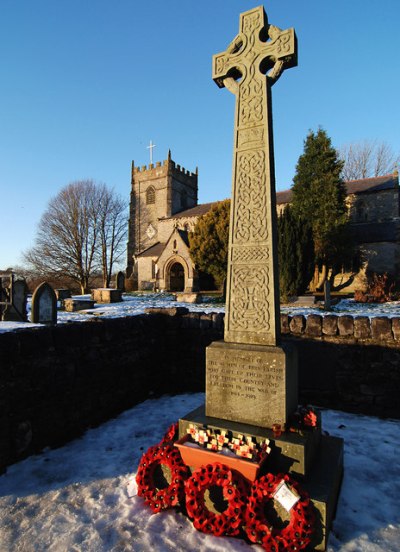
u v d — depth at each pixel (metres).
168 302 17.39
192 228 38.34
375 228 28.56
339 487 3.44
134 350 6.18
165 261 28.61
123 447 4.41
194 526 2.92
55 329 4.55
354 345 5.71
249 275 3.75
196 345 6.89
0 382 3.77
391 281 25.81
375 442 4.52
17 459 3.93
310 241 16.50
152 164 45.31
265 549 2.67
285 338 6.13
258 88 3.89
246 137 3.92
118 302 17.83
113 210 40.69
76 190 37.41
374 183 31.16
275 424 3.22
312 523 2.63
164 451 3.37
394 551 2.64
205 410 3.76
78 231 36.66
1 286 7.79
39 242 36.34
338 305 15.80
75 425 4.78
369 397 5.57
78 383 4.87
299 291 15.95
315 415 3.42
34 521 2.96
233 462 2.98
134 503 3.24
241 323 3.74
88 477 3.67
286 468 3.06
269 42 3.85
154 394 6.71
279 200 32.97
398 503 3.25
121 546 2.69
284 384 3.33
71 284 38.53
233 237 3.88
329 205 26.28
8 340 3.86
